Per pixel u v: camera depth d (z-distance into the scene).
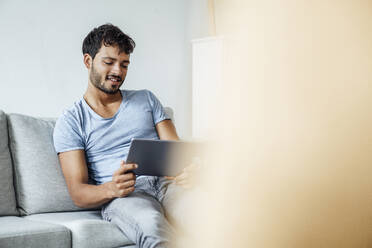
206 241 0.25
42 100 2.24
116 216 1.30
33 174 1.52
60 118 1.59
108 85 1.60
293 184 0.22
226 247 0.24
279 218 0.22
